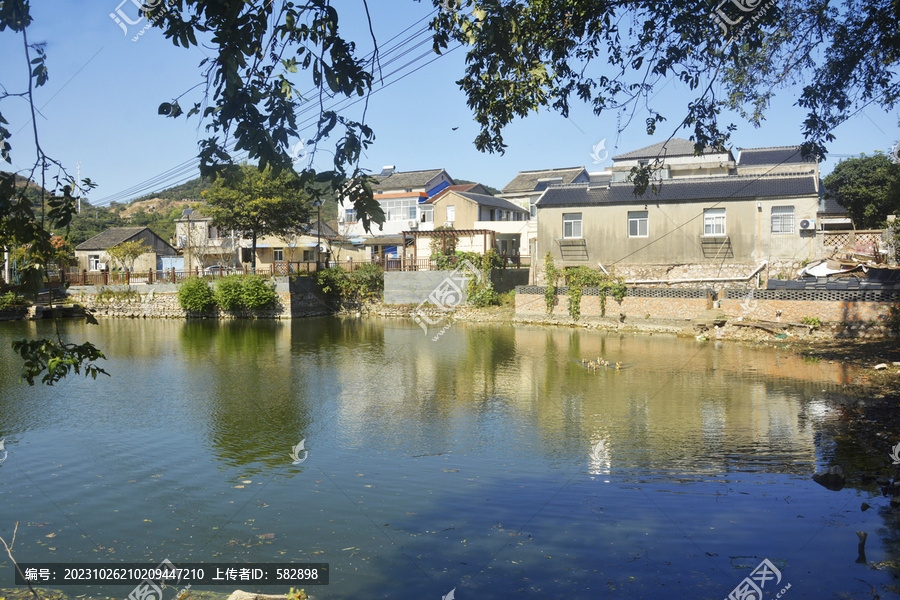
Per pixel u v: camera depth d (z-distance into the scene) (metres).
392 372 20.11
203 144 5.07
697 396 15.54
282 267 44.28
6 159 4.98
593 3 9.37
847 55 10.34
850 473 9.35
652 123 10.17
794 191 29.48
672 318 28.97
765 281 30.00
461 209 46.16
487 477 9.84
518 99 9.88
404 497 9.05
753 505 8.22
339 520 8.24
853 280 24.64
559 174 57.16
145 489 9.63
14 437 12.76
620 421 13.28
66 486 9.80
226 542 7.69
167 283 42.72
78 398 16.53
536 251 35.25
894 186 33.12
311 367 21.25
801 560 6.59
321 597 6.29
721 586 6.11
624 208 32.75
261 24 4.95
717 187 31.31
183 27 4.85
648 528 7.63
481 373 19.66
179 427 13.44
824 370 18.44
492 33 6.45
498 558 6.99
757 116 10.93
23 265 5.21
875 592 5.87
